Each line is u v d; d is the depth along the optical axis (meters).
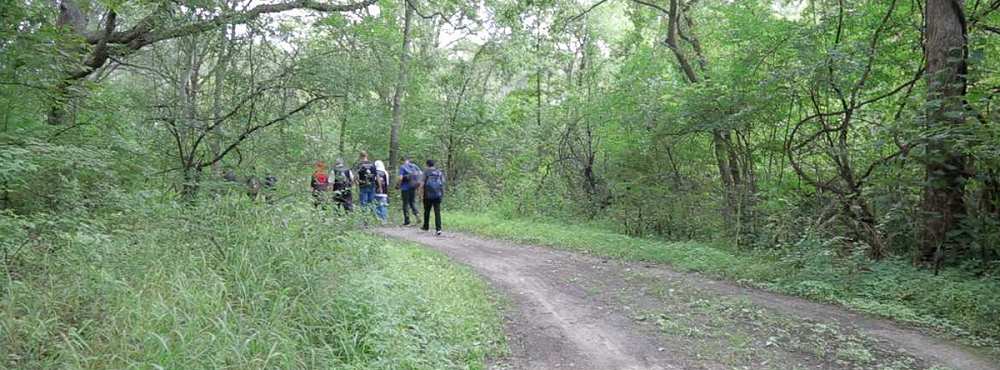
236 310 5.09
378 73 11.77
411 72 21.34
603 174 17.77
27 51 6.89
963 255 9.12
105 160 7.77
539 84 24.88
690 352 6.03
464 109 23.48
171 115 9.65
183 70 10.66
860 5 11.58
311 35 11.11
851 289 8.44
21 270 5.10
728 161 14.00
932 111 8.87
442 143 23.89
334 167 13.05
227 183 8.90
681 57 16.00
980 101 8.73
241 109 10.11
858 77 10.96
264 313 5.12
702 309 7.57
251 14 9.96
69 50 8.09
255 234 6.68
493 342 6.12
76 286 4.76
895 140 9.43
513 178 21.22
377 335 5.37
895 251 10.20
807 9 12.89
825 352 6.02
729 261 10.32
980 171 9.08
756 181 13.06
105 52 10.64
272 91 10.14
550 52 22.86
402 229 15.19
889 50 11.34
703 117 12.83
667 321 7.04
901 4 11.06
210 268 5.66
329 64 10.35
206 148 10.09
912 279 8.53
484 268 10.16
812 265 9.12
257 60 10.29
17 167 5.75
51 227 5.66
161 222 6.80
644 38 20.05
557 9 19.00
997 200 9.12
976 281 8.09
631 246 12.22
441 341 5.73
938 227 9.32
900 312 7.32
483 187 21.72
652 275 9.65
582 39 22.42
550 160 20.02
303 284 5.86
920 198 9.82
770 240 11.27
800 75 10.80
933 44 9.65
